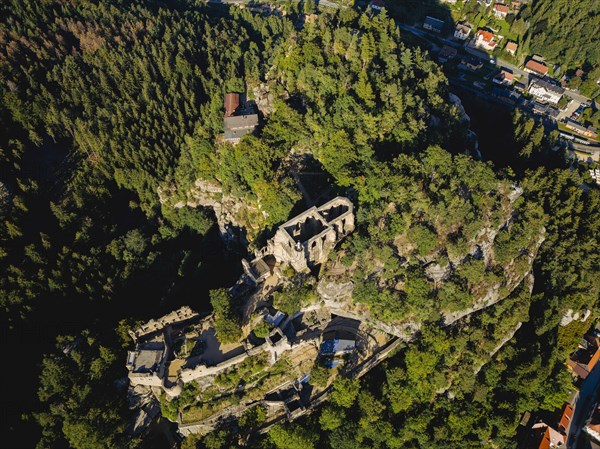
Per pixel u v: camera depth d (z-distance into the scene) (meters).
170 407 126.50
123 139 189.75
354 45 176.38
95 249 165.38
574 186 185.50
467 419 138.50
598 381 166.62
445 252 139.75
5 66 199.25
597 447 150.50
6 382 133.38
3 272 151.38
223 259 172.88
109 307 155.00
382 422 131.25
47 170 189.50
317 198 154.25
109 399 130.38
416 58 189.25
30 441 127.88
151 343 132.75
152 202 183.25
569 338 169.88
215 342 131.88
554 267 173.75
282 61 182.00
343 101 159.25
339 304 136.38
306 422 129.88
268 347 128.12
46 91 198.12
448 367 139.62
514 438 151.00
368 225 138.25
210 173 170.38
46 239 160.38
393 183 139.50
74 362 137.00
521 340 162.62
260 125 176.38
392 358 141.12
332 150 151.62
